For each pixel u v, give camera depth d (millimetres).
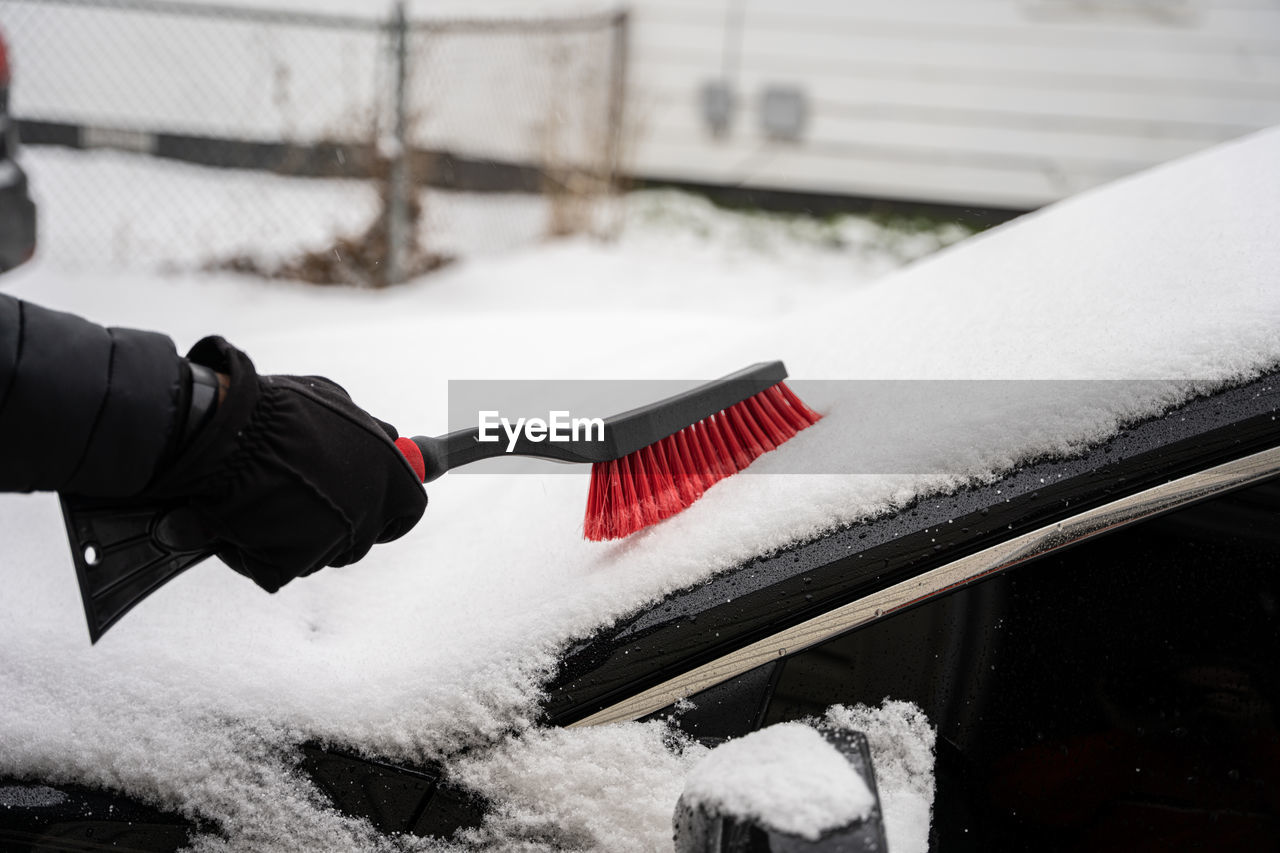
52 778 921
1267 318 1006
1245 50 5906
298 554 863
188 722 929
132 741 920
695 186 6633
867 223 6332
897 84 6266
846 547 969
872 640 947
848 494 999
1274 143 1357
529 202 6062
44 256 4824
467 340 1932
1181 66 5984
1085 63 6059
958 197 6414
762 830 691
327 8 6105
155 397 774
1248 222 1162
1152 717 941
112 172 5895
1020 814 938
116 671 967
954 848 913
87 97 6020
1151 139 6145
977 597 950
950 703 942
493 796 910
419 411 1616
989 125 6262
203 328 4145
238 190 5758
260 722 926
